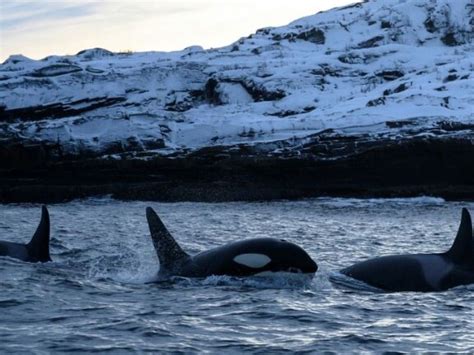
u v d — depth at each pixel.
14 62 131.25
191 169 84.69
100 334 18.45
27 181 86.56
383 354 17.14
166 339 18.17
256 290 24.05
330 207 72.31
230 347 17.58
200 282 25.03
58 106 111.56
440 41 132.38
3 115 111.31
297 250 25.12
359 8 151.88
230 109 108.31
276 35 146.88
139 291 23.80
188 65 125.81
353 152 82.44
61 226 52.06
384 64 120.19
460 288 24.00
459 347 17.73
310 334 18.84
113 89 116.50
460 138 80.31
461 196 77.00
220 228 52.09
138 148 92.81
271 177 82.62
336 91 112.56
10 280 24.92
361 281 25.31
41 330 18.72
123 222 56.75
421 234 48.66
